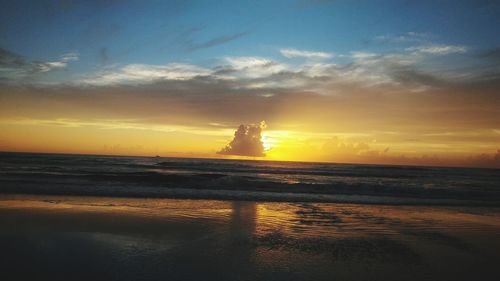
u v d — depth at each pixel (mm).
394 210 14562
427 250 8289
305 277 6133
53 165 40531
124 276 5852
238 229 9719
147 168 43594
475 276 6594
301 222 11078
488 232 10562
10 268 6102
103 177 24328
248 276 6062
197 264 6598
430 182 35250
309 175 41656
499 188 28375
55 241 7832
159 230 9234
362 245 8516
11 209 11438
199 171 42219
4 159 52156
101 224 9656
